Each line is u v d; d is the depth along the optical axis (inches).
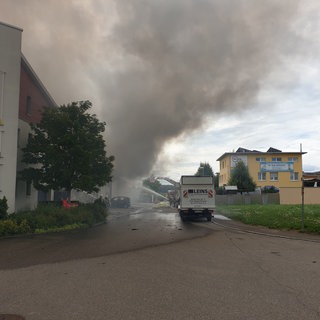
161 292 249.6
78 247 459.2
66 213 722.8
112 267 334.3
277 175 2518.5
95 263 353.7
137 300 230.5
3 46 725.3
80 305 220.1
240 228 737.0
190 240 538.0
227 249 450.9
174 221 943.7
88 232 641.6
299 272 317.1
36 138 824.9
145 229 706.2
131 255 401.1
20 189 869.8
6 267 333.4
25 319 196.2
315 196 1747.0
